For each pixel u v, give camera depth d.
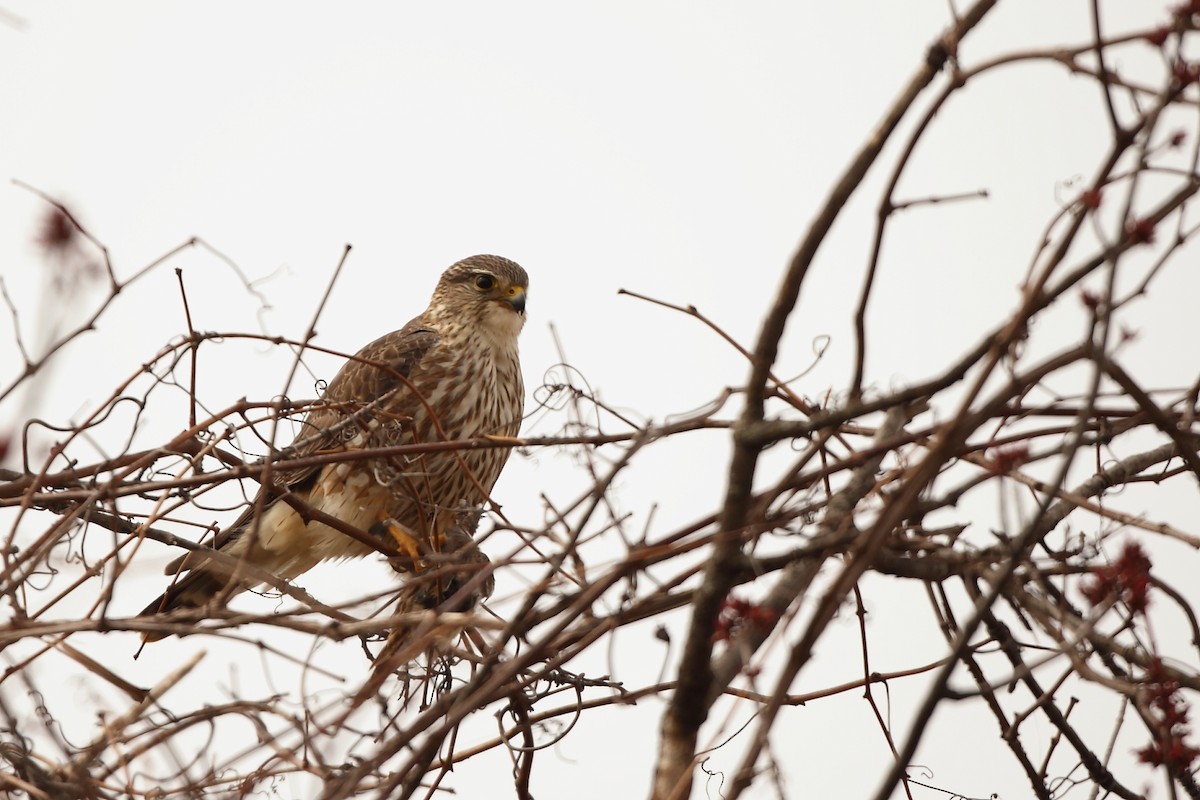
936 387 6.38
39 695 7.79
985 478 6.81
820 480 7.39
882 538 5.96
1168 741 6.68
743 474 6.60
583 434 8.35
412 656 7.35
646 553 6.96
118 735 7.60
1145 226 5.98
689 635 6.57
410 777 7.80
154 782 7.70
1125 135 5.86
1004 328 6.00
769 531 6.86
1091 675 6.77
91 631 7.44
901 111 6.32
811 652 5.94
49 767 7.76
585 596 6.98
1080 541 7.15
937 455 6.04
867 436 8.20
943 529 7.16
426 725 7.23
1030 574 6.98
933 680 5.81
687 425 7.62
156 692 7.65
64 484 8.86
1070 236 5.84
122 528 9.17
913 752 5.75
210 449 8.71
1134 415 7.75
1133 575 6.57
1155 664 6.78
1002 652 8.27
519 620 7.29
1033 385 7.30
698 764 6.39
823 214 6.38
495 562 7.34
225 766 7.50
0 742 7.79
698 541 6.97
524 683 7.45
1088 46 5.93
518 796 8.79
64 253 7.39
